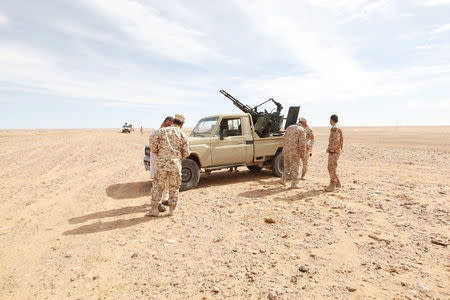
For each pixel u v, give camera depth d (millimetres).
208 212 5418
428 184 7242
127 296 2740
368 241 3879
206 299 2646
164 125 5461
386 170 9602
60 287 2939
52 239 4270
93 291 2848
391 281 2877
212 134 7777
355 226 4445
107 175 10023
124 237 4297
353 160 12664
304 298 2619
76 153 17469
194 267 3289
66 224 4953
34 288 2938
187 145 5434
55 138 33406
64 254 3736
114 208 5918
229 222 4828
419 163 11359
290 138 7004
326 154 15312
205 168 7641
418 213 4965
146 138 36250
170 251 3756
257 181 8266
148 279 3053
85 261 3523
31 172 10844
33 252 3824
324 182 7789
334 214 5051
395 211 5102
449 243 3711
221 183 8164
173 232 4449
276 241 3982
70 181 9000
